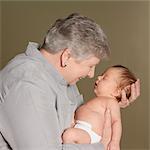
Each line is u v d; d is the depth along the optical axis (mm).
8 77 1594
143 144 4352
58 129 1572
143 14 4289
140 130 4352
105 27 4324
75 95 2117
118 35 4312
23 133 1483
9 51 4457
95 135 1991
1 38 4453
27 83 1529
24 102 1492
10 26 4441
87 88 4301
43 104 1522
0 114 1541
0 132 1603
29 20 4418
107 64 4305
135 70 4316
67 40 1618
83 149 1628
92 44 1628
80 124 2023
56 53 1646
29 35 4430
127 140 4363
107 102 2141
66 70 1677
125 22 4305
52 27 1680
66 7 4371
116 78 2240
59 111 1666
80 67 1675
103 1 4324
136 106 4336
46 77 1621
